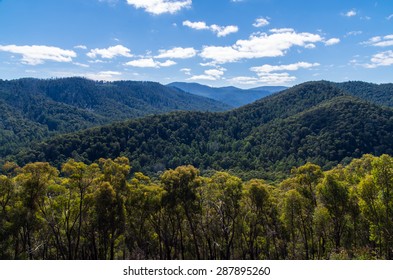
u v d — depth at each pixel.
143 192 29.19
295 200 30.58
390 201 23.05
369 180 24.11
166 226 31.64
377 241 26.62
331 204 28.36
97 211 26.45
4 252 24.58
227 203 29.89
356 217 28.75
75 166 26.83
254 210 32.09
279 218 33.88
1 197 25.12
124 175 28.25
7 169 27.38
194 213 29.84
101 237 30.55
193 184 28.62
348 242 30.62
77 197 28.62
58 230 28.72
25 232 27.53
